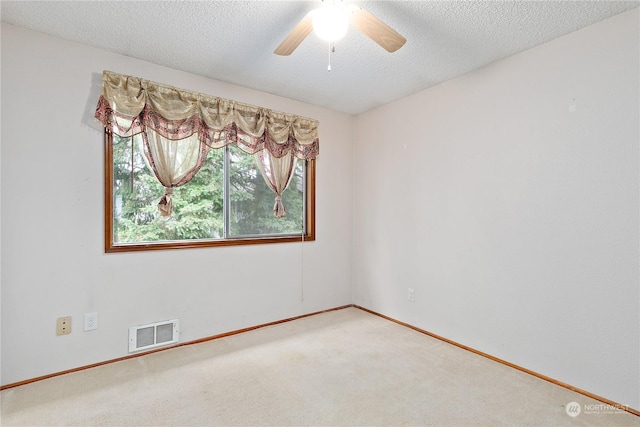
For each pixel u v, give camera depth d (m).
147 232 2.55
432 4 1.78
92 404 1.84
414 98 3.07
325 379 2.14
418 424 1.70
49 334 2.13
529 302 2.26
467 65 2.51
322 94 3.10
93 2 1.78
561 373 2.10
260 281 3.07
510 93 2.36
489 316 2.50
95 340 2.29
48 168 2.12
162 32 2.08
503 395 1.97
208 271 2.77
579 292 2.03
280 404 1.86
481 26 1.99
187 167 2.60
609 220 1.91
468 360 2.44
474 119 2.59
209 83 2.74
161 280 2.55
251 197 3.08
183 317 2.65
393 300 3.29
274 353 2.52
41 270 2.10
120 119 2.29
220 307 2.84
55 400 1.88
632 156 1.83
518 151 2.32
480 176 2.55
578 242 2.03
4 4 1.80
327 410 1.81
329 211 3.57
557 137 2.12
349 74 2.67
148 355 2.46
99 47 2.26
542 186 2.19
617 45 1.87
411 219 3.11
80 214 2.23
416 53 2.32
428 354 2.53
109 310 2.34
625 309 1.86
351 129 3.74
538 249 2.22
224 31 2.07
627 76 1.84
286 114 3.13
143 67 2.45
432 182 2.91
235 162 2.99
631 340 1.83
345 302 3.72
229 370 2.24
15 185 2.02
